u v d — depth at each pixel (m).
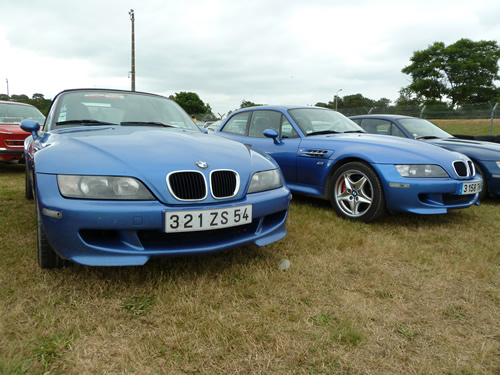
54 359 1.40
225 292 1.96
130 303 1.82
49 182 1.86
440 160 3.28
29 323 1.60
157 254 1.88
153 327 1.63
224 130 5.09
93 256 1.83
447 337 1.62
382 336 1.62
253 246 2.67
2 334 1.53
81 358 1.42
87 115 2.91
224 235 2.13
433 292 2.06
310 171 3.83
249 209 2.10
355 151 3.45
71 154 1.98
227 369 1.38
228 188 2.08
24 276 2.05
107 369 1.36
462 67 50.06
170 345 1.50
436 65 51.75
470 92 50.75
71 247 1.82
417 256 2.55
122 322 1.66
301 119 4.25
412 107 12.98
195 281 2.07
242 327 1.64
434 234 3.14
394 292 2.04
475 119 12.26
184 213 1.88
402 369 1.41
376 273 2.28
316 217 3.53
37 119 7.14
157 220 1.84
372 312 1.80
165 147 2.16
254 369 1.38
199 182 1.97
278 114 4.41
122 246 1.87
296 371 1.38
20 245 2.54
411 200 3.16
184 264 2.29
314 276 2.20
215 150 2.28
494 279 2.25
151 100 3.38
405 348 1.54
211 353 1.46
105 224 1.79
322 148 3.75
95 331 1.59
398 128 5.30
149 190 1.87
